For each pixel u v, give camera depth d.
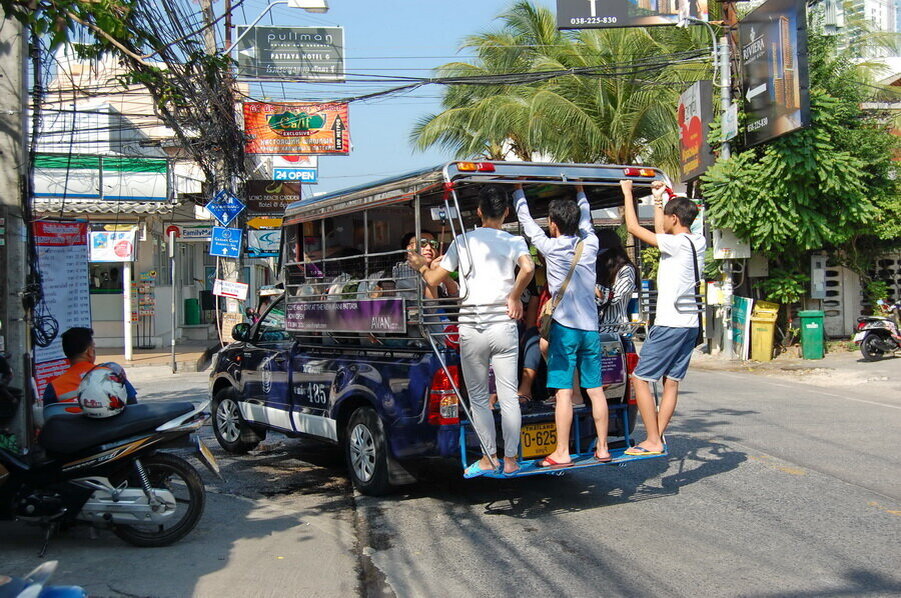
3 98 6.91
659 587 4.64
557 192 7.17
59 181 18.88
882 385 13.20
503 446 6.32
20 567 5.14
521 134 22.36
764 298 17.92
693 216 6.45
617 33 21.97
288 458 8.72
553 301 6.06
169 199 19.41
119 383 5.58
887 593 4.47
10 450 5.58
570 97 22.53
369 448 6.79
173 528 5.57
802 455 8.02
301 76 20.86
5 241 6.78
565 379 6.07
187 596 4.63
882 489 6.72
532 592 4.62
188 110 12.33
